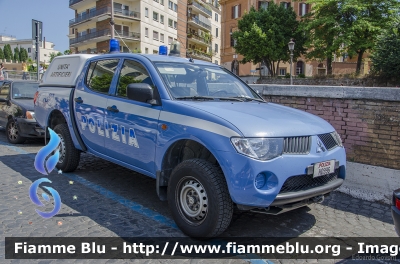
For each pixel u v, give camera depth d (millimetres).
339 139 4086
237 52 40250
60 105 5797
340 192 5590
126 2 50781
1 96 9492
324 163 3609
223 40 54531
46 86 6426
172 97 4016
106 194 5008
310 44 36438
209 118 3479
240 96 4711
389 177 5148
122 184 5508
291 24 38125
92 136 5129
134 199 4852
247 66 50406
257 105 4289
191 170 3521
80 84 5512
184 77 4445
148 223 4055
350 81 27453
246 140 3191
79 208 4438
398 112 5086
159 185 3959
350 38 31266
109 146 4797
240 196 3174
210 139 3359
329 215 4613
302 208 4844
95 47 54719
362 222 4418
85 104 5230
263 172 3184
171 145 3799
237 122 3352
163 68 4395
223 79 4934
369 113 5367
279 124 3510
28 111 8250
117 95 4715
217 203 3330
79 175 5902
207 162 3502
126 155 4500
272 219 4387
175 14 59625
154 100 4062
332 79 28844
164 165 3953
